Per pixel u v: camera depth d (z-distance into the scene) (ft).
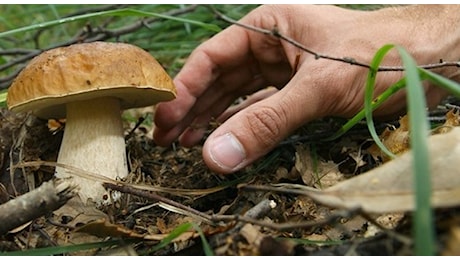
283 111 0.74
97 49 0.70
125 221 0.67
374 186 0.41
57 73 0.68
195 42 1.46
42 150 0.82
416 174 0.35
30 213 0.56
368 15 0.85
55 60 0.69
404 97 0.83
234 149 0.75
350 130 0.89
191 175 0.86
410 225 0.46
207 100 1.08
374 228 0.57
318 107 0.77
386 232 0.43
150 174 0.86
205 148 0.75
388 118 0.87
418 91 0.39
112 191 0.71
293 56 0.90
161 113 0.98
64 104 0.80
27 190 0.75
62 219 0.66
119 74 0.68
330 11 0.88
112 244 0.57
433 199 0.41
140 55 0.72
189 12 1.47
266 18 0.96
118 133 0.78
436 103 0.90
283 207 0.67
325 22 0.85
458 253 0.38
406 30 0.83
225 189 0.80
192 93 1.01
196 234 0.55
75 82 0.67
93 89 0.67
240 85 1.09
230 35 1.01
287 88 0.77
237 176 0.84
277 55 1.01
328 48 0.81
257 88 1.13
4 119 0.85
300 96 0.75
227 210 0.71
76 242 0.62
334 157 0.85
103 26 1.49
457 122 0.76
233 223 0.54
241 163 0.76
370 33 0.81
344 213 0.42
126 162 0.79
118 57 0.70
